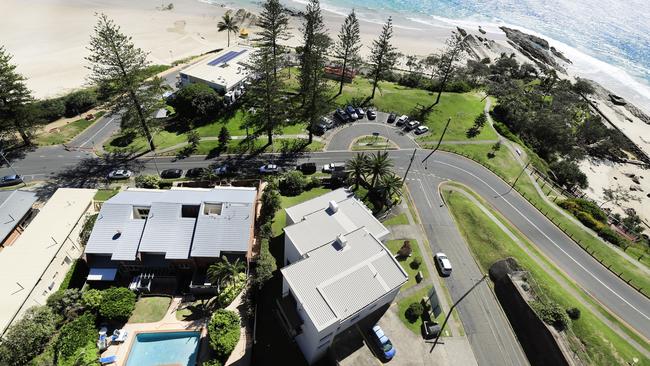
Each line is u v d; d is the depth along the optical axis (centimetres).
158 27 14900
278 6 8469
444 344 5225
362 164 7000
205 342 5131
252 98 9225
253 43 14312
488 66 15025
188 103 9288
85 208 6272
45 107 9338
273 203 6631
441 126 10069
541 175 9150
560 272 6462
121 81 7838
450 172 8488
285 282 4891
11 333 4547
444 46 16225
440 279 6097
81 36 13712
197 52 13650
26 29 13750
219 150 8650
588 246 7031
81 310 5256
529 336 5328
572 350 5016
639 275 6588
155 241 5659
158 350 5072
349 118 9912
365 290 4822
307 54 9106
